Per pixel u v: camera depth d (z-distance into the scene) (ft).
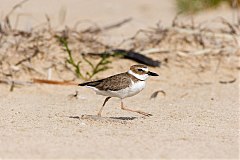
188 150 29.94
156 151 29.63
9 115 37.65
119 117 37.86
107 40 54.24
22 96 44.50
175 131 33.86
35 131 33.37
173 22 55.77
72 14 66.23
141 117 37.91
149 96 45.52
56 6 70.33
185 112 39.40
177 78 49.90
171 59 52.37
